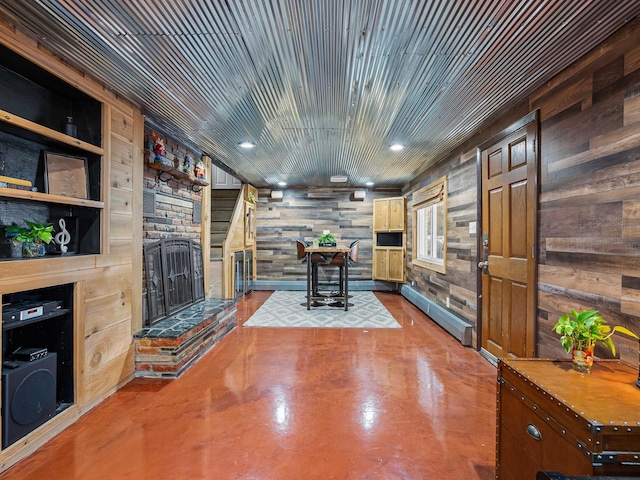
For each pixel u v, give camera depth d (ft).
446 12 4.99
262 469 5.31
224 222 20.67
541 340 7.74
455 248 12.88
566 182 6.89
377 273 22.43
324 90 7.82
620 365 4.78
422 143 12.31
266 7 4.87
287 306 17.52
